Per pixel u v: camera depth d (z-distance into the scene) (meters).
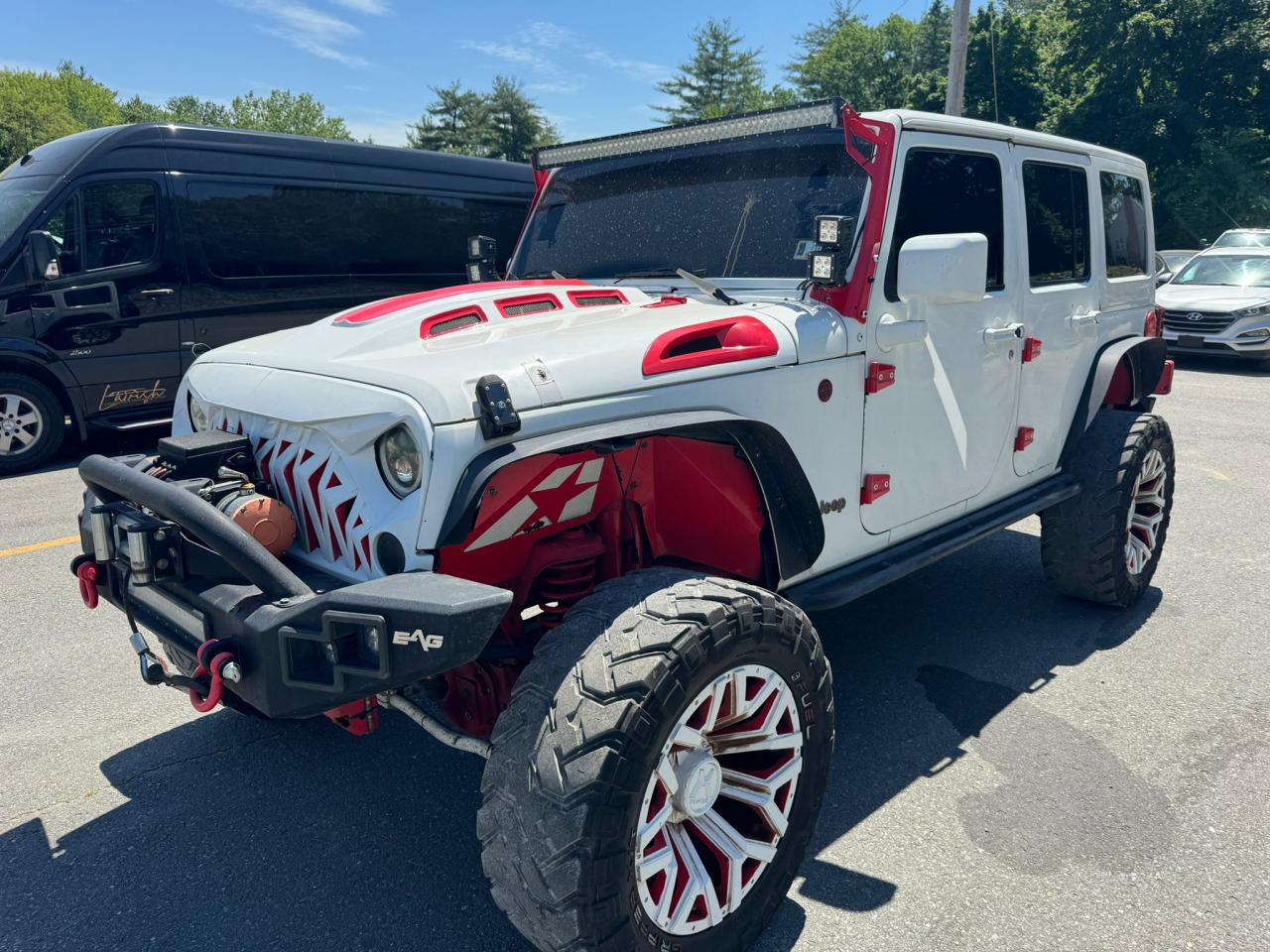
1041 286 4.01
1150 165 38.91
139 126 8.34
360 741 3.50
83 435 8.38
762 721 2.31
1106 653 4.20
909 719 3.61
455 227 10.25
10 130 61.22
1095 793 3.09
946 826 2.92
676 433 2.46
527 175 10.85
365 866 2.76
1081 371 4.39
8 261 7.72
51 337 7.96
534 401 2.20
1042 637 4.38
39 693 3.87
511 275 4.11
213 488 2.47
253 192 8.88
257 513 2.38
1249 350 12.88
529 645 2.56
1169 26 36.84
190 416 3.13
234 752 3.42
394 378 2.22
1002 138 3.70
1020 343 3.82
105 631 4.51
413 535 2.10
